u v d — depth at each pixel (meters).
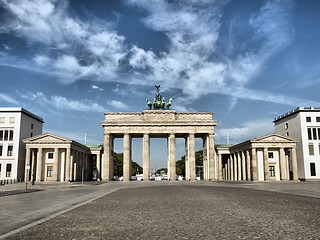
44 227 14.34
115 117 107.56
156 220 15.98
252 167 90.50
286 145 91.31
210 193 36.47
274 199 27.86
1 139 93.94
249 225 14.29
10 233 12.99
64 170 90.69
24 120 98.12
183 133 106.75
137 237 12.01
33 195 37.50
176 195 33.53
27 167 50.06
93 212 19.56
